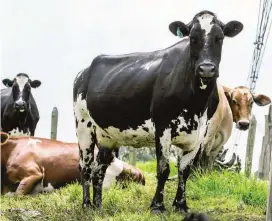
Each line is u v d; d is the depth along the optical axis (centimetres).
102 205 1074
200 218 506
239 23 962
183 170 987
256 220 960
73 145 1343
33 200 1172
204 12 948
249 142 1530
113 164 1280
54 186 1301
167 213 962
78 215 1018
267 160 1573
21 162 1276
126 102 1016
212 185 1153
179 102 946
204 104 950
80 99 1114
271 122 1544
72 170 1314
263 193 1107
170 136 965
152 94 983
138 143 1050
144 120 1003
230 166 1425
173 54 985
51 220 994
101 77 1078
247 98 1387
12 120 1691
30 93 1745
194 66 927
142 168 1638
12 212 1034
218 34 929
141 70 1012
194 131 959
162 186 972
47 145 1314
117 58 1083
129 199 1122
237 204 1064
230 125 1330
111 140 1080
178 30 956
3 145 1291
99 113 1062
